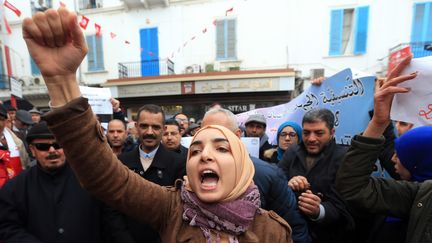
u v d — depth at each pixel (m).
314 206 1.61
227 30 10.20
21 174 1.66
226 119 1.55
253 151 2.61
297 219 1.56
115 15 10.99
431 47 3.77
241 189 0.94
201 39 10.46
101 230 1.73
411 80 1.18
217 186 0.89
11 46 11.47
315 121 1.88
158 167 2.11
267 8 9.84
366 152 1.20
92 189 0.88
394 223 1.33
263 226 0.99
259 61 10.06
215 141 0.94
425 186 1.11
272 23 9.84
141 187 0.95
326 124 1.88
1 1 7.11
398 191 1.18
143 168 2.17
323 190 1.80
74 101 0.82
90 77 11.45
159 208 0.97
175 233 0.92
